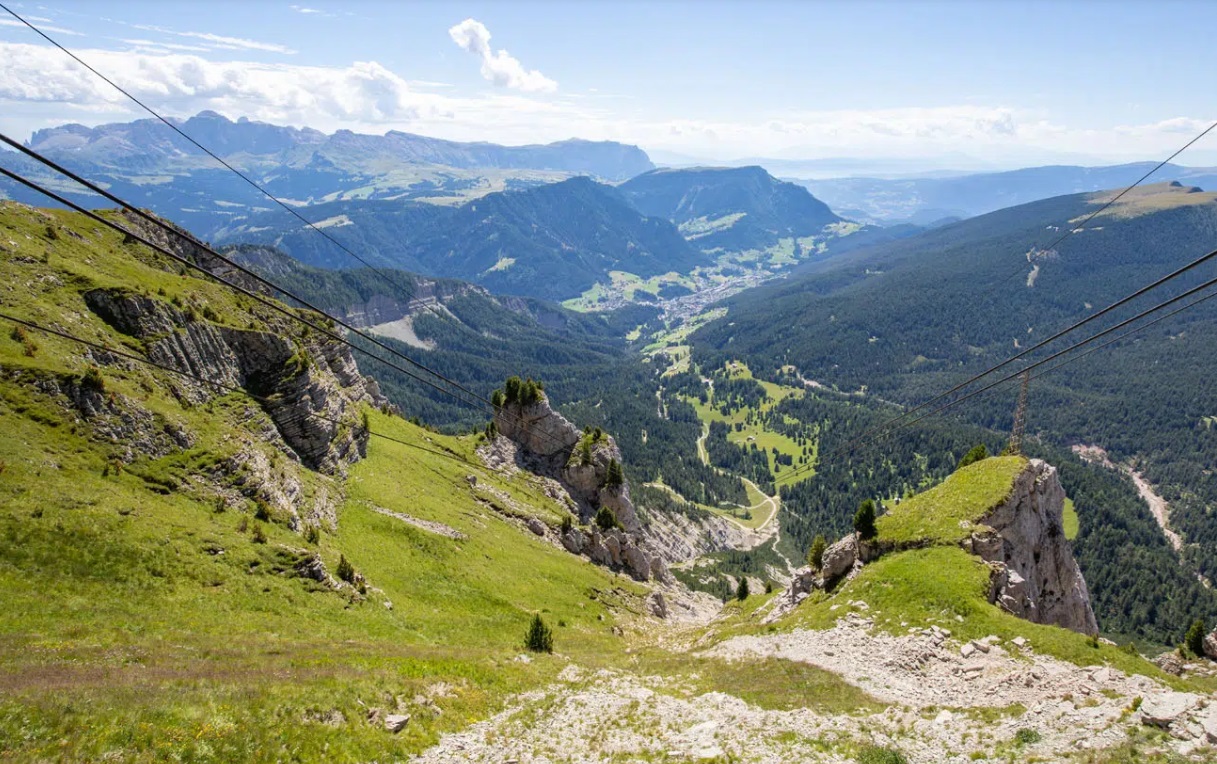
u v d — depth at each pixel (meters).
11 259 68.50
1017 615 56.69
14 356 55.19
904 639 51.06
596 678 49.78
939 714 39.62
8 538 40.97
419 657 46.25
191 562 48.66
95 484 50.34
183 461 59.97
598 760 34.72
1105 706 36.25
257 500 63.12
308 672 36.75
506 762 33.69
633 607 103.00
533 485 142.12
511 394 151.00
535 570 94.94
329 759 29.81
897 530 66.25
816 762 33.41
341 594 57.72
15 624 34.75
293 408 85.94
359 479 93.56
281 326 110.56
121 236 103.31
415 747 33.34
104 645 35.09
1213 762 27.98
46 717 25.03
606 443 156.50
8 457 46.62
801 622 61.31
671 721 40.59
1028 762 31.41
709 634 77.62
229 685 32.06
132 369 67.62
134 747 25.42
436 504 99.94
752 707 43.12
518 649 59.66
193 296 91.06
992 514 65.56
